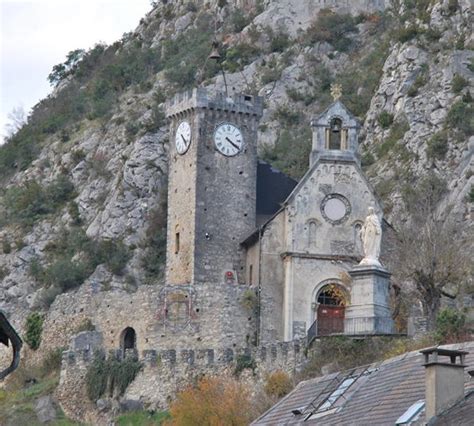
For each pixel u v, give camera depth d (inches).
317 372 3954.2
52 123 7549.2
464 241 4726.9
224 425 3836.1
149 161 6279.5
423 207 5147.6
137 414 4367.6
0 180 7406.5
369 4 7564.0
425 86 6063.0
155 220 6136.8
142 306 4677.7
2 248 6505.9
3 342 1723.7
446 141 5698.8
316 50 7298.2
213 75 7293.3
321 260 4660.4
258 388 4089.6
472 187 5349.4
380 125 6107.3
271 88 7086.6
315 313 4626.0
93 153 6899.6
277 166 6259.8
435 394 2209.6
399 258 4399.6
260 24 7564.0
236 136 5007.4
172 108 5093.5
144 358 4441.4
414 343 3860.7
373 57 7086.6
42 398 4557.1
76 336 4719.5
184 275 4909.0
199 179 4943.4
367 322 4141.2
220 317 4596.5
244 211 4955.7
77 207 6540.4
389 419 2337.6
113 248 6053.2
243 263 4899.1
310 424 2549.2
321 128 4768.7
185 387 4330.7
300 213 4690.0
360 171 4734.3
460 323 3848.4
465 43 6166.3
